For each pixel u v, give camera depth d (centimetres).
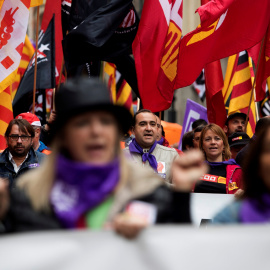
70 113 454
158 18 1430
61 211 453
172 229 427
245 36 1396
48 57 1658
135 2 3956
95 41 1428
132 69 1612
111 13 1448
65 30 1642
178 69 1405
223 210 503
